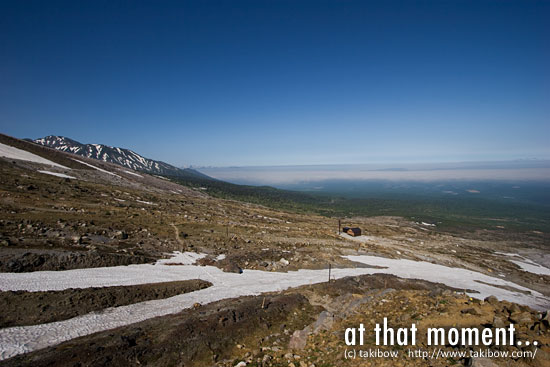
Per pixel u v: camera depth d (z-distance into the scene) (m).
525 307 18.30
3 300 23.23
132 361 18.33
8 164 85.81
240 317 26.05
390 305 23.91
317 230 106.38
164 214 76.06
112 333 21.39
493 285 69.31
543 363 12.17
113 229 50.72
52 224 44.81
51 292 26.12
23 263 30.23
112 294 28.20
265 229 86.19
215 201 144.50
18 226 40.53
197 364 19.45
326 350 17.31
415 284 50.06
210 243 57.81
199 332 22.39
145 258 41.69
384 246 95.44
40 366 16.28
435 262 87.12
